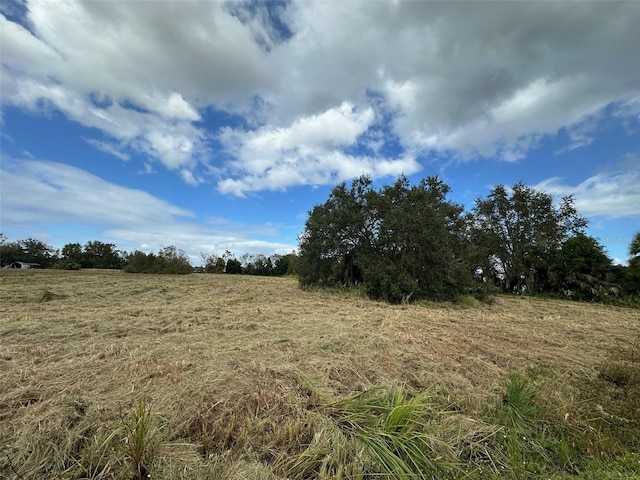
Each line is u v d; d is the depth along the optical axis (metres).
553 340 6.43
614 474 2.36
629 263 15.98
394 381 3.49
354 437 2.58
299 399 3.10
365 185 14.84
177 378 3.43
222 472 2.15
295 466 2.23
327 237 14.76
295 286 17.88
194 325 6.27
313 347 4.87
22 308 7.56
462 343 5.71
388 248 13.17
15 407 2.77
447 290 12.65
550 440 2.85
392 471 2.25
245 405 2.94
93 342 4.81
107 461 2.15
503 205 21.38
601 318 10.30
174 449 2.33
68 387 3.14
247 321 6.70
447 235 12.98
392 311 9.12
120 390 3.13
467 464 2.47
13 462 2.10
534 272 20.25
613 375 4.46
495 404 3.41
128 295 11.20
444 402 3.43
